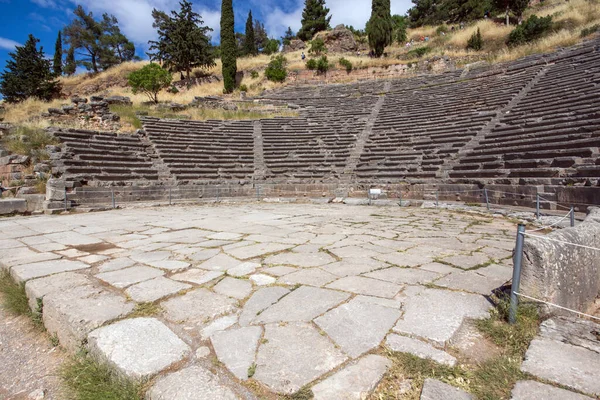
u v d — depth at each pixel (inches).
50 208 453.4
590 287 128.3
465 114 695.7
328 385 75.9
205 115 950.4
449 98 833.5
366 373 79.7
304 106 1072.8
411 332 97.8
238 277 151.9
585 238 126.6
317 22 2038.6
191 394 73.6
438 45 1382.9
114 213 438.9
